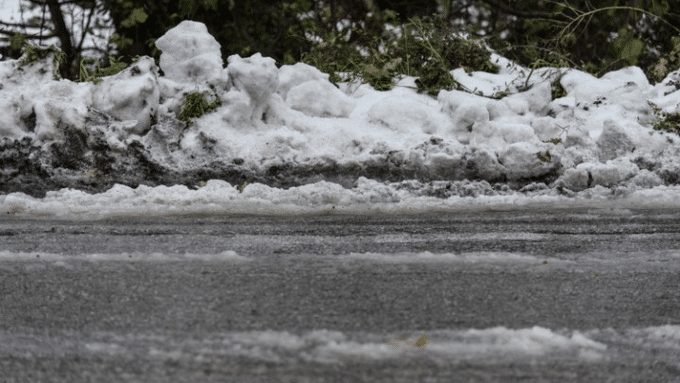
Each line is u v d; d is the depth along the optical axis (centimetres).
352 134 1255
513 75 1581
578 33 1936
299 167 1169
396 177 1173
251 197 1070
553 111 1400
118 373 448
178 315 555
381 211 1000
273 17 1908
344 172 1170
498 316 562
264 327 530
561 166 1173
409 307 579
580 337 514
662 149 1279
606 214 982
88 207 1010
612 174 1160
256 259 724
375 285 636
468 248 781
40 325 534
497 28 2017
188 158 1189
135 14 1742
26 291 614
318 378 441
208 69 1310
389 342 502
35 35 1914
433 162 1163
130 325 534
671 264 725
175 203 1036
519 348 495
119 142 1166
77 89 1227
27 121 1194
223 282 641
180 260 717
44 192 1130
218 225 896
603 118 1391
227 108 1248
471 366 462
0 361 467
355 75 1545
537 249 780
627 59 1727
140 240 809
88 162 1160
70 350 486
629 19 1867
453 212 994
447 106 1335
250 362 465
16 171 1145
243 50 1869
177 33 1359
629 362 474
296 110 1338
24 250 760
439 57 1519
